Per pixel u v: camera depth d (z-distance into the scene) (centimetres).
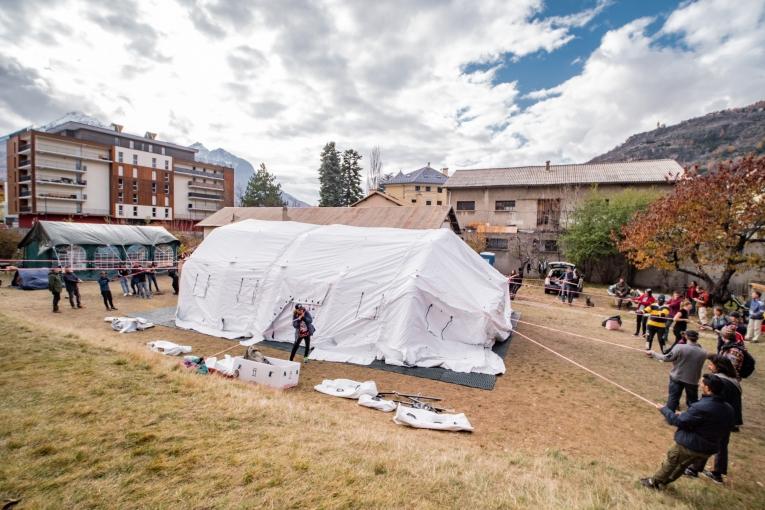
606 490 436
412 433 614
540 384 883
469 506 360
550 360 1054
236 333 1199
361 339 1071
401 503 352
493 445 605
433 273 1123
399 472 413
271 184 7181
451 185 3453
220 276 1302
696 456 434
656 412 755
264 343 1125
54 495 328
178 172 7431
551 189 3158
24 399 504
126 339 1105
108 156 6259
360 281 1134
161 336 1161
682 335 1023
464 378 906
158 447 415
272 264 1269
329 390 794
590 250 2586
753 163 1639
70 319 1299
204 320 1276
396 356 997
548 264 2736
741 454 610
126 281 1772
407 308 1039
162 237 2506
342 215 2744
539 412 742
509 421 702
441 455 491
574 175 3206
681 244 1808
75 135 6366
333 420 579
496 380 904
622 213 2528
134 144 7031
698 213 1709
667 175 2747
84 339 833
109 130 6662
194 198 7831
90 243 2127
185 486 349
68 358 672
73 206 5906
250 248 1354
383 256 1178
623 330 1418
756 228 1697
